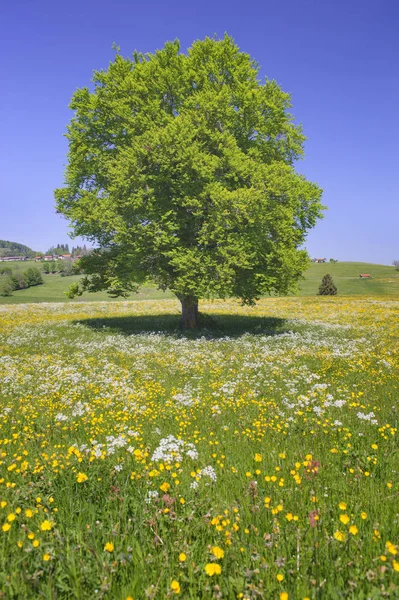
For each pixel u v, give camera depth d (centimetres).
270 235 2441
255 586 296
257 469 538
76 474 486
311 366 1434
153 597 285
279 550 352
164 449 573
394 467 553
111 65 2491
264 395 1052
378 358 1520
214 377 1312
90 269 2808
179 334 2409
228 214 2136
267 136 2530
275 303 4625
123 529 387
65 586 300
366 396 998
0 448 650
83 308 4134
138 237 2136
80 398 1062
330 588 293
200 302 4791
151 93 2438
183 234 2350
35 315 3522
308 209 2567
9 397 1073
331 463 575
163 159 2094
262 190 2167
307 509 423
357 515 413
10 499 438
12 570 317
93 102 2403
